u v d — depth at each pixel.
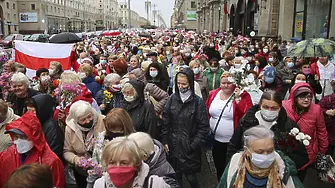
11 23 71.00
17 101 5.39
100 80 7.53
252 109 3.92
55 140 4.07
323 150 4.18
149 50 12.77
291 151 3.62
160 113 5.61
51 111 4.29
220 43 23.33
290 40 19.48
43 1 77.56
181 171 4.56
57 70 6.47
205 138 4.57
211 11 55.16
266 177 2.85
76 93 4.82
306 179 5.77
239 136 3.93
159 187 2.57
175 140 4.58
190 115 4.52
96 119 4.11
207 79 7.56
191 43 23.72
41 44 8.86
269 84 6.31
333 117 5.19
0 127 4.00
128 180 2.41
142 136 3.04
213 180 5.65
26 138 3.24
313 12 18.89
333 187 5.46
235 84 4.91
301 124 4.06
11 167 3.36
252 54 15.35
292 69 8.64
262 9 25.14
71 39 11.37
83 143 4.07
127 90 4.65
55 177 3.36
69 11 97.69
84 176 4.17
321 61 7.95
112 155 2.42
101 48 17.91
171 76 8.73
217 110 4.98
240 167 2.94
